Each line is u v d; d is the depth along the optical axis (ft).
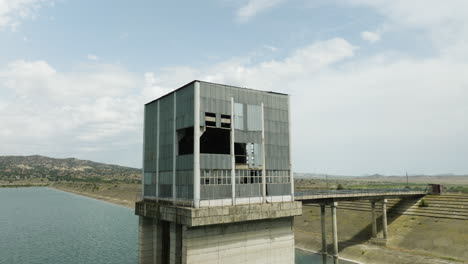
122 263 205.57
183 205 121.29
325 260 187.73
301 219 276.21
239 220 120.26
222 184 121.70
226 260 119.34
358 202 275.18
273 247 133.18
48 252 232.32
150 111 153.07
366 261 190.29
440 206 226.17
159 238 142.00
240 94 132.05
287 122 147.13
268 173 136.56
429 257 181.57
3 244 257.55
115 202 620.90
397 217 234.79
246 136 131.34
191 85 122.62
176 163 127.85
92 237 286.25
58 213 458.91
